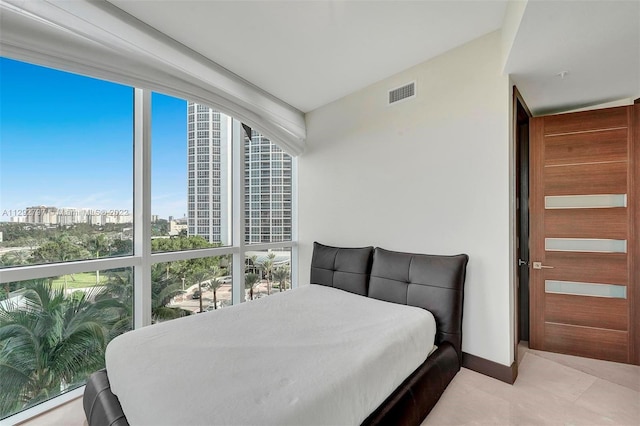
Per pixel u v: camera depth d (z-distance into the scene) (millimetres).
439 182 2488
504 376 2098
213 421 1026
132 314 2447
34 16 1578
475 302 2268
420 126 2619
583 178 2525
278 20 2043
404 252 2693
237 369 1371
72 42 1741
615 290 2422
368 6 1912
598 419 1697
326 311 2221
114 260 2293
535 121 2691
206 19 2021
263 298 2574
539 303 2660
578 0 1376
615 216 2428
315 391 1212
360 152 3109
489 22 2076
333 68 2703
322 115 3510
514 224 2303
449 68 2428
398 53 2467
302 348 1600
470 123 2307
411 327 1930
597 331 2463
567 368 2305
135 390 1223
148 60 2084
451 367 2039
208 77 2520
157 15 1975
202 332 1797
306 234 3684
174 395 1168
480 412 1764
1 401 1811
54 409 1908
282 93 3201
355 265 2904
